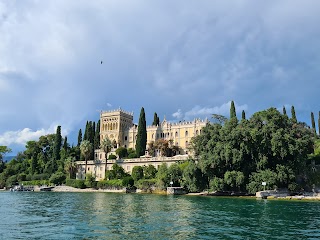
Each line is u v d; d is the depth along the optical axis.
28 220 36.12
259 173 82.81
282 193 79.06
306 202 64.31
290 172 81.06
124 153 148.88
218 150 86.75
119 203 58.94
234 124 94.12
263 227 31.31
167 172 102.50
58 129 168.38
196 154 101.12
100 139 176.50
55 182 138.50
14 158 187.75
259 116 92.25
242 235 27.44
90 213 42.41
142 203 58.81
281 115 90.88
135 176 115.00
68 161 143.50
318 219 37.00
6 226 31.92
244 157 86.25
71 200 68.31
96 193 105.31
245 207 51.16
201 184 91.69
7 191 133.50
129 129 172.75
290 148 81.00
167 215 40.03
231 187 87.31
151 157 128.12
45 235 27.22
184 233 28.12
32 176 154.38
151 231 28.95
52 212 44.12
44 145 178.75
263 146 85.00
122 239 25.62
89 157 155.00
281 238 26.28
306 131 97.81
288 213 42.97
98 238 25.97
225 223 33.66
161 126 158.75
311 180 88.25
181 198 74.38
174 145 146.12
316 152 99.94
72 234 27.56
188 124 150.75
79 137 184.62
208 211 44.88
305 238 26.33
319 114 141.25
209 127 98.50
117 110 174.38
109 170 128.75
